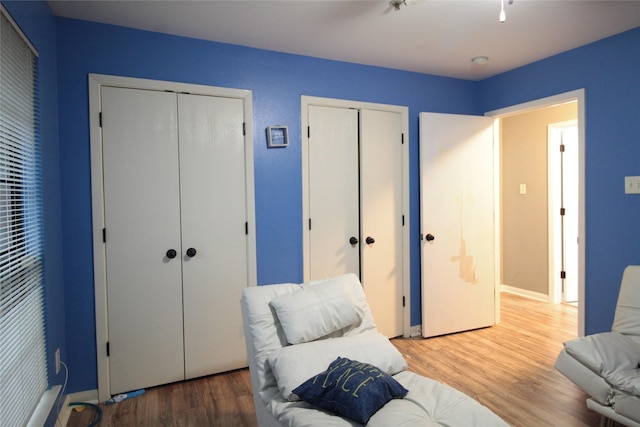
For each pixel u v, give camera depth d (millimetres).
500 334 3355
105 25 2312
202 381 2561
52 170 2068
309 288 1895
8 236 1468
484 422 1299
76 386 2285
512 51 2889
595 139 2736
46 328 1891
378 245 3188
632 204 2543
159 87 2438
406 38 2613
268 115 2777
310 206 2930
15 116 1581
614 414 1723
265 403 1589
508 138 4605
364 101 3137
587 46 2762
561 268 4223
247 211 2697
